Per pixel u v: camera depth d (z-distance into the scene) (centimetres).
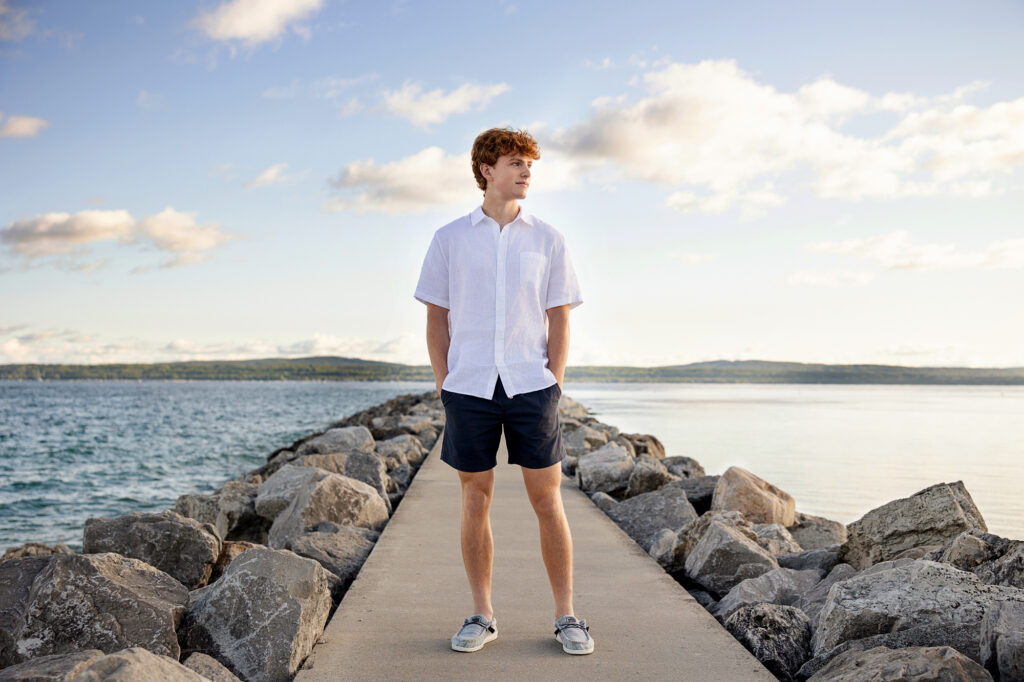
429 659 291
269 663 282
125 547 432
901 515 441
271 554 314
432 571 435
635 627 332
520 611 356
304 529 577
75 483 1488
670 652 300
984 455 1524
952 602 291
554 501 298
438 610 357
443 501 700
